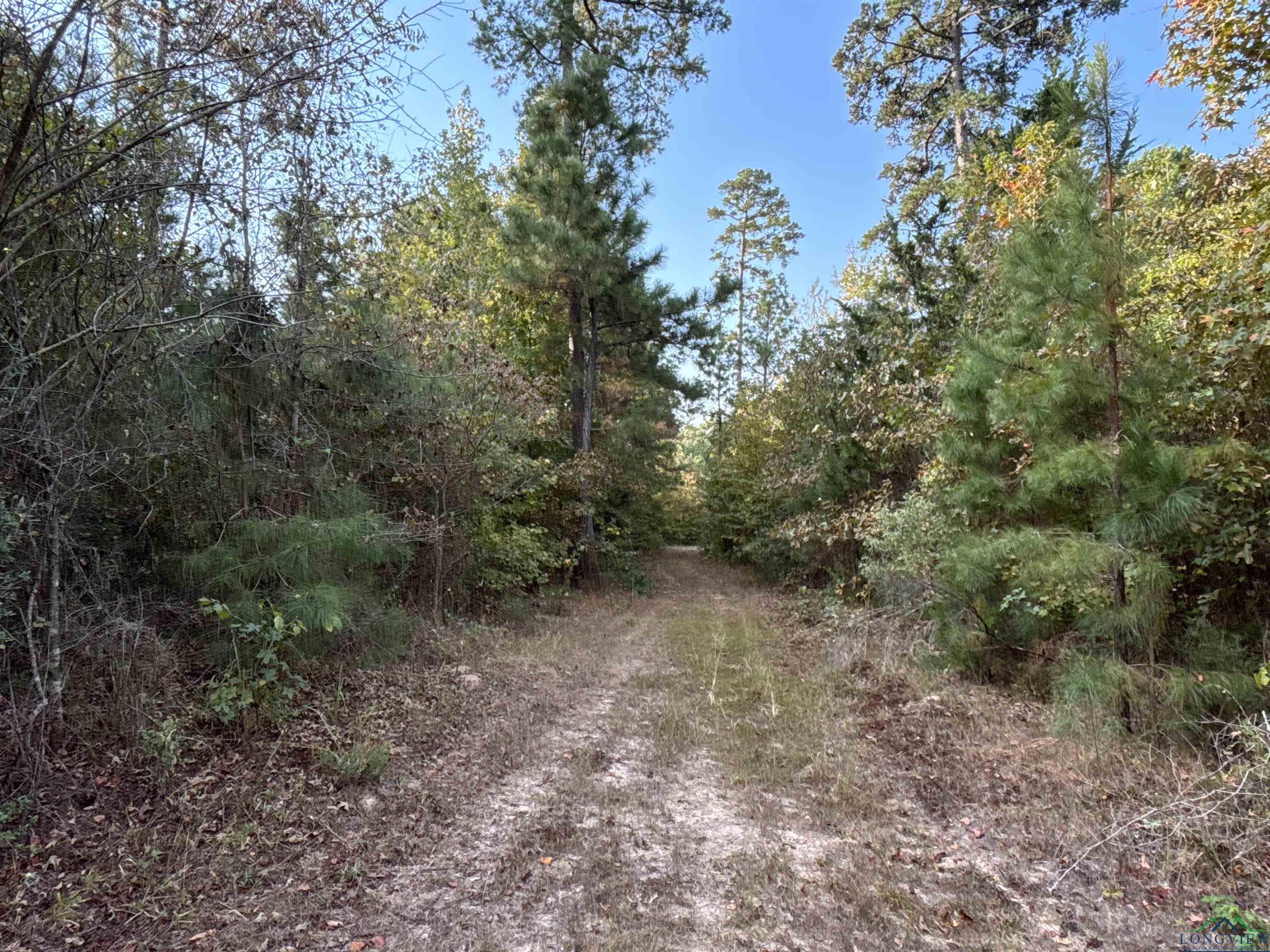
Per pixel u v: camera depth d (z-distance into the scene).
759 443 18.33
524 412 9.86
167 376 4.84
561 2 13.58
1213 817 3.42
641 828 3.76
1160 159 8.70
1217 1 4.75
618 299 14.34
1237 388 5.00
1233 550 4.80
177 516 5.24
